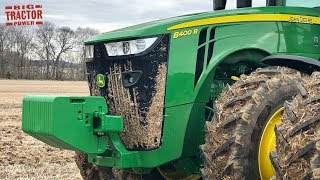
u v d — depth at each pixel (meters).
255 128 3.91
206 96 4.54
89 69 4.86
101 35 4.74
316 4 5.39
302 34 4.94
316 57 5.02
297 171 3.21
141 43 4.40
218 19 4.61
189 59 4.48
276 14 4.81
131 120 4.49
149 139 4.42
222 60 4.59
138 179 5.05
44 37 88.94
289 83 4.05
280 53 4.79
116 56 4.54
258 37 4.73
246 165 3.87
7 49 89.06
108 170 5.29
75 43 87.88
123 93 4.52
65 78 89.00
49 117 3.98
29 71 89.44
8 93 44.50
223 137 3.90
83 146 4.12
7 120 18.84
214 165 3.94
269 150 3.96
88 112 4.14
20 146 11.92
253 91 4.02
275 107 4.00
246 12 4.72
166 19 4.69
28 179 8.21
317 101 3.34
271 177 3.77
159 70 4.40
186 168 4.67
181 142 4.44
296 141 3.25
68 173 8.72
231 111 3.96
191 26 4.51
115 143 4.33
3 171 8.85
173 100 4.41
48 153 10.88
